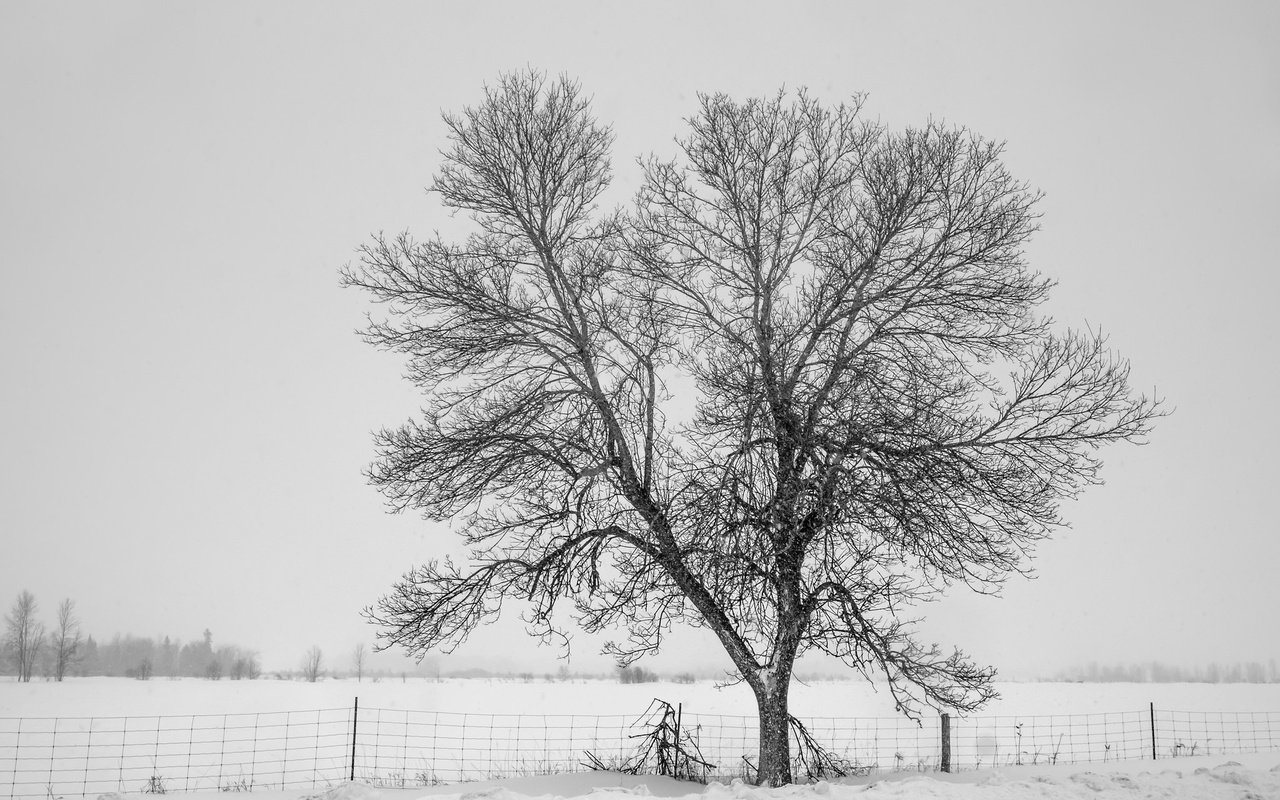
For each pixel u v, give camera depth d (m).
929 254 16.30
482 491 16.59
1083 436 15.02
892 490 14.29
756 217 17.28
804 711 36.06
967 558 14.81
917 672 14.62
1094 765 18.67
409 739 27.47
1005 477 14.89
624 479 16.72
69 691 47.38
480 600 16.41
